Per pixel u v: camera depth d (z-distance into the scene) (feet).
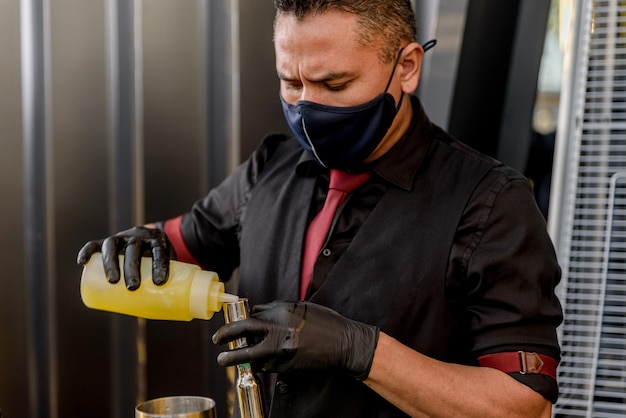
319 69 4.05
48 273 6.95
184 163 7.15
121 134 6.97
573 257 5.70
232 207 5.32
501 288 4.25
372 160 4.58
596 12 5.56
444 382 4.05
